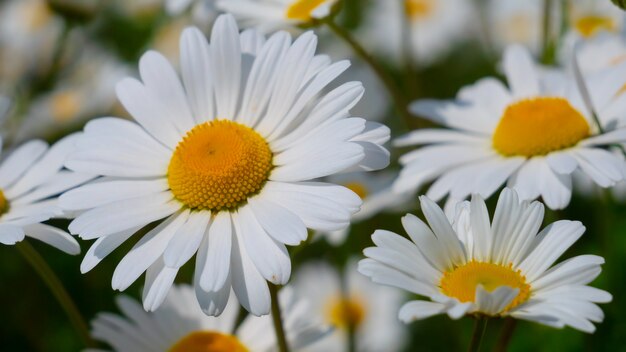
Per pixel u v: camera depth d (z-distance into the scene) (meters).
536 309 0.32
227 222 0.34
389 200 0.41
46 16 0.60
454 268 0.33
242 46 0.37
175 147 0.36
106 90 0.53
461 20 0.55
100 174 0.35
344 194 0.33
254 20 0.41
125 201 0.34
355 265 0.44
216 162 0.34
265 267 0.33
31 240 0.47
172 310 0.37
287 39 0.36
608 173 0.36
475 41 0.54
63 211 0.35
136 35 0.61
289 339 0.37
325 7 0.40
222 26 0.36
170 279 0.34
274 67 0.35
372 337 0.45
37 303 0.46
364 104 0.48
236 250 0.34
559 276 0.33
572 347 0.41
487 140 0.39
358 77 0.49
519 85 0.40
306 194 0.34
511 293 0.31
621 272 0.42
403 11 0.45
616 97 0.38
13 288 0.46
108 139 0.36
